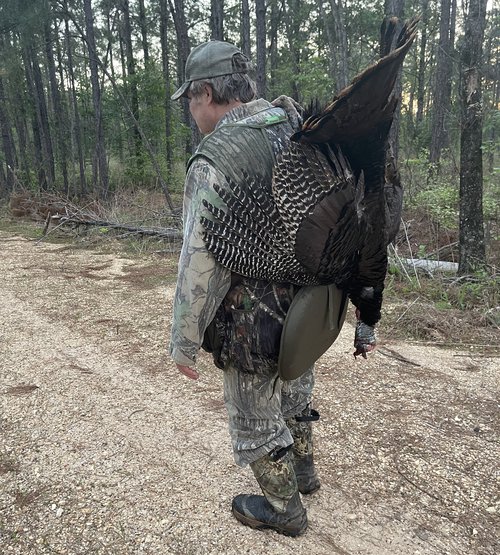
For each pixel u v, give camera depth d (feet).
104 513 7.21
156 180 58.23
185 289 5.23
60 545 6.64
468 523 6.90
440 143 44.50
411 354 13.07
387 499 7.41
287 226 4.99
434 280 19.21
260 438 6.01
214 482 7.86
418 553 6.39
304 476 7.39
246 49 46.96
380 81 4.25
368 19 62.23
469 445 8.76
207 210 4.96
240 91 5.39
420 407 10.14
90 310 17.22
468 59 17.97
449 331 14.56
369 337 6.95
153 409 10.28
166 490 7.69
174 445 8.93
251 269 5.20
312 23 72.33
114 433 9.37
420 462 8.27
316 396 10.64
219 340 5.76
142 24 78.74
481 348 13.46
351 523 6.95
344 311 6.18
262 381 5.83
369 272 5.81
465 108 18.40
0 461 8.54
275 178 4.91
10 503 7.48
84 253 28.07
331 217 4.99
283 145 5.00
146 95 64.28
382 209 5.24
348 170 4.98
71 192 64.64
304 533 6.73
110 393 11.04
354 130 4.66
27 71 65.21
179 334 5.38
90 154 77.61
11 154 64.64
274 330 5.53
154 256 26.73
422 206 28.19
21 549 6.58
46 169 64.90
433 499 7.39
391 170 5.62
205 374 12.01
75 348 13.79
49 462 8.47
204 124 5.64
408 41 4.05
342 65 41.39
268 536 6.70
